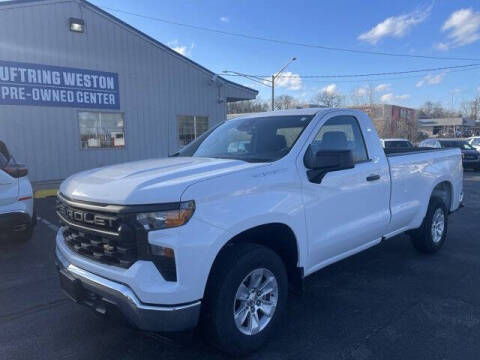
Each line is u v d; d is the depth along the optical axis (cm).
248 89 1828
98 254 279
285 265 351
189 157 389
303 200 336
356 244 412
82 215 283
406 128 4897
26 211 571
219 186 275
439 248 575
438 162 554
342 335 339
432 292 432
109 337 340
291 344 325
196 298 259
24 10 1180
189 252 254
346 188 384
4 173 551
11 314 385
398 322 362
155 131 1527
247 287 299
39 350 320
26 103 1207
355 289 441
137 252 256
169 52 1536
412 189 495
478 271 499
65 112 1290
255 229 304
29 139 1221
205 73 1662
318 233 355
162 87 1531
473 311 385
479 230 724
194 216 258
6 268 518
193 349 320
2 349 321
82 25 1289
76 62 1299
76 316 380
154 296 249
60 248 322
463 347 319
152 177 279
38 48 1216
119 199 258
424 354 309
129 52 1427
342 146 402
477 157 1972
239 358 304
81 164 1339
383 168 440
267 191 306
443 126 7869
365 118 443
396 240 647
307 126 370
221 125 463
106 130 1395
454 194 603
